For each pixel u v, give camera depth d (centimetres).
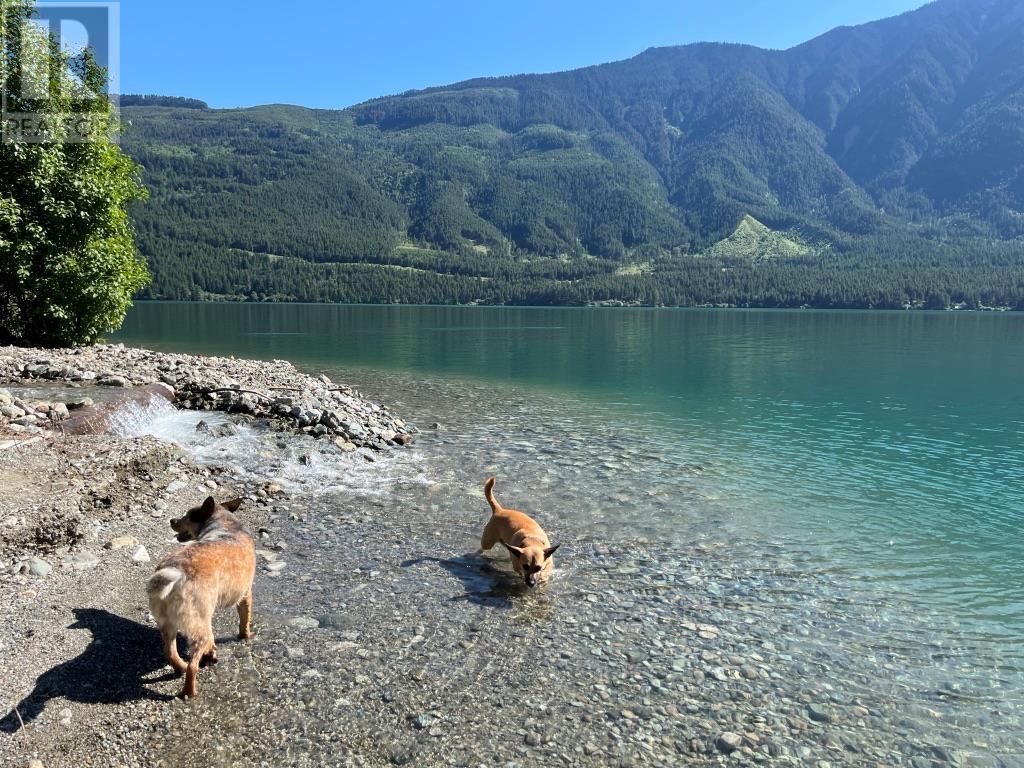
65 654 595
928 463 1555
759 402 2466
